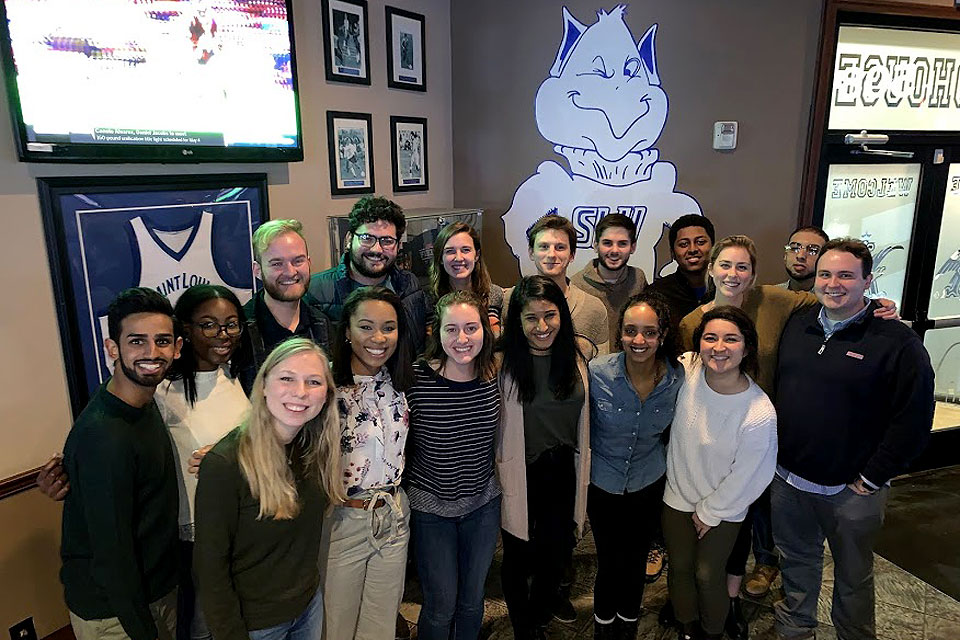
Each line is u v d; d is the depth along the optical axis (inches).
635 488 81.8
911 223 138.6
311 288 94.2
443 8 138.8
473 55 139.1
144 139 88.0
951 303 144.3
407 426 71.1
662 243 135.5
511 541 81.0
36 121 77.5
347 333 68.1
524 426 77.2
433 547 74.4
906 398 74.8
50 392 84.0
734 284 87.4
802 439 81.0
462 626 79.7
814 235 104.3
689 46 125.8
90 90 81.7
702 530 81.7
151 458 59.1
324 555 68.9
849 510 79.4
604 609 86.9
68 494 61.7
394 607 74.0
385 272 92.1
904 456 75.4
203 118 94.3
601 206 135.6
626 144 131.9
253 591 59.1
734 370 77.7
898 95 130.3
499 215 144.2
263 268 77.2
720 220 132.6
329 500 63.1
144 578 60.5
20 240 79.4
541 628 90.3
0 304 78.1
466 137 144.5
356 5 120.1
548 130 134.6
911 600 100.5
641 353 75.9
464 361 69.2
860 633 83.7
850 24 123.4
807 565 87.0
